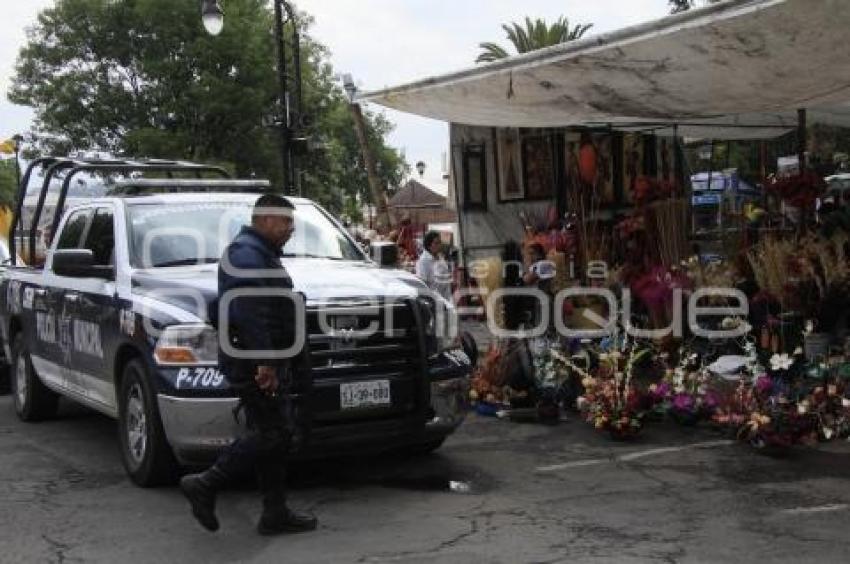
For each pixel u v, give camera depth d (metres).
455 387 6.05
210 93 33.34
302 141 18.84
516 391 8.01
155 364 5.57
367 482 6.08
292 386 5.14
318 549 4.77
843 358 7.04
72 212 7.74
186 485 4.84
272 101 35.00
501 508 5.43
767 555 4.52
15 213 9.02
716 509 5.31
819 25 6.05
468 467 6.41
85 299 6.78
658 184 9.14
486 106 8.84
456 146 11.26
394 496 5.74
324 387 5.41
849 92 7.59
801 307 7.60
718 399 7.24
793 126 11.34
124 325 6.03
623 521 5.12
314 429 5.38
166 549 4.82
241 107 33.53
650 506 5.40
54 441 7.53
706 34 6.41
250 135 34.84
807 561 4.43
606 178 10.75
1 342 9.66
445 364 6.03
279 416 4.85
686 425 7.47
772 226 9.26
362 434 5.53
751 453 6.61
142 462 5.90
